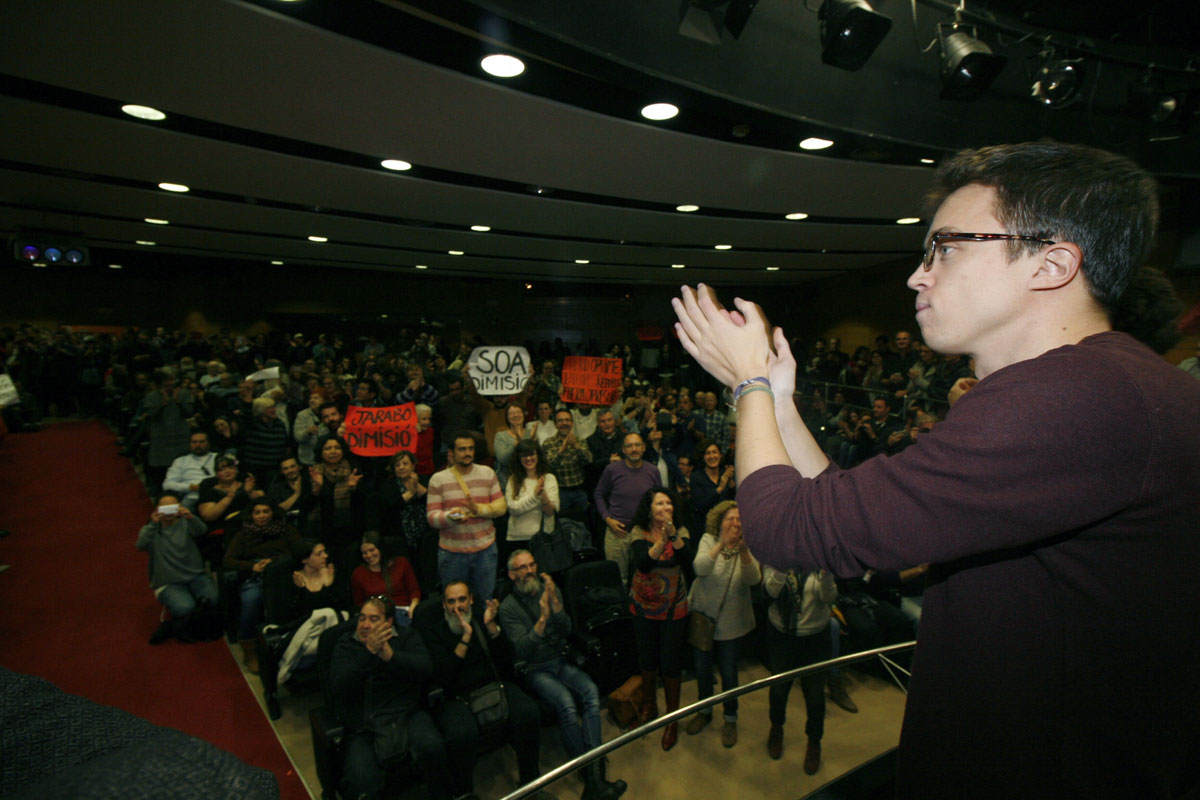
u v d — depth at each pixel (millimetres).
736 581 3482
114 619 4875
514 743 3291
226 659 4449
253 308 17172
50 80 3520
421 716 3166
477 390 5945
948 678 564
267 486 5602
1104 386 475
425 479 6332
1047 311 568
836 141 3385
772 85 2895
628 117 4074
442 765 3037
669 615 3617
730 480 5367
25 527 6559
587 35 2348
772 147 4582
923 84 3377
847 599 3852
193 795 287
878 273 13719
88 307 16094
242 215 7695
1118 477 462
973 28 3166
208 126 4465
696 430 7367
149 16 2801
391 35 3012
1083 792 504
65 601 5105
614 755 1595
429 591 4750
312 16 2838
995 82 3566
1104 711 490
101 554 5973
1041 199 552
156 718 3832
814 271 14117
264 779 322
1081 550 492
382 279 17953
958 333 605
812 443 749
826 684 1759
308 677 3861
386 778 3102
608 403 6488
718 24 2703
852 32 2607
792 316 17188
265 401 6332
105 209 7281
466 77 3463
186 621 4582
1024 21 3736
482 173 5531
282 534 4633
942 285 610
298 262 13039
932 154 3605
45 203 6980
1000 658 529
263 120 4168
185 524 4680
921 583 3871
